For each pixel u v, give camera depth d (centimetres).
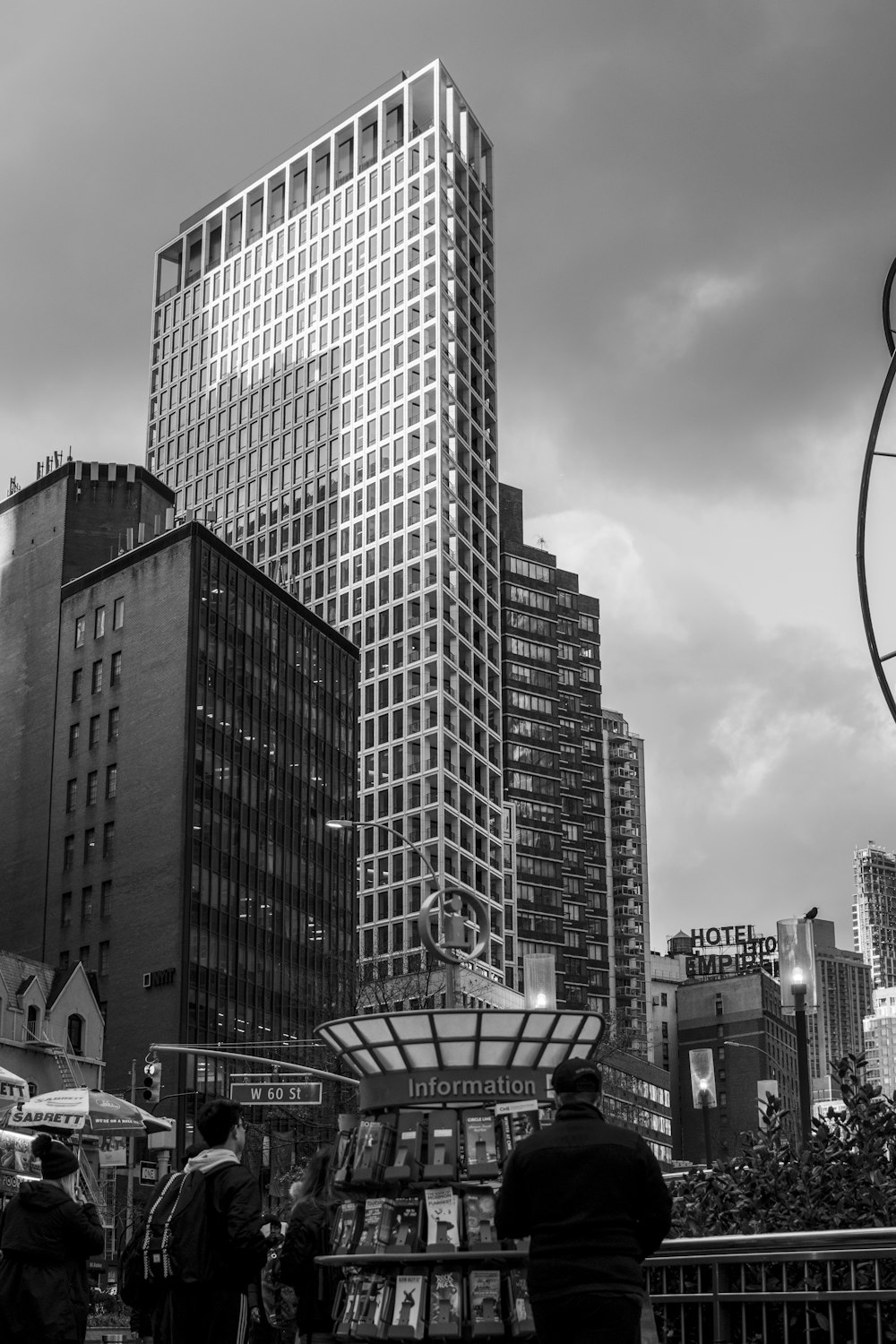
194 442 19262
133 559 12331
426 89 18475
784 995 1928
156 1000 10988
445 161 18212
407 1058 1130
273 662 12912
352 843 13775
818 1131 1223
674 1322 1174
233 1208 982
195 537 11994
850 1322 1062
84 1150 5388
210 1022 11169
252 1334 1412
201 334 19588
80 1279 1141
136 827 11569
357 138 18675
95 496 13150
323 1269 1265
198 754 11619
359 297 18112
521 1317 1070
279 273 19000
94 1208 1161
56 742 12388
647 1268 1155
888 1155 1188
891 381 995
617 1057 11162
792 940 1942
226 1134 1022
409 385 17375
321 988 12675
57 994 8506
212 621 12094
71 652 12550
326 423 18000
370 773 16450
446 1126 1105
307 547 17750
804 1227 1141
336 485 17712
